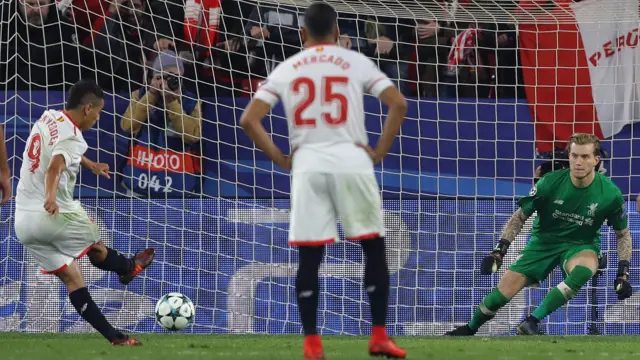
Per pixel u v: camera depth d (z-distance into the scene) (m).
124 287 29.34
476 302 30.56
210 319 29.66
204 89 31.58
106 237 29.77
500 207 31.03
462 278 30.58
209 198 30.34
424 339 25.12
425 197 31.12
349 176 14.38
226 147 30.97
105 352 17.84
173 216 30.03
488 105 31.88
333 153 14.40
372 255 15.07
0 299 28.80
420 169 31.41
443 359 16.58
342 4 31.36
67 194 20.23
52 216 20.09
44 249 20.44
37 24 31.91
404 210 30.75
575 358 17.56
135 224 29.91
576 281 25.62
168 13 31.41
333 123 14.49
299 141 14.62
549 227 26.73
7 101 30.39
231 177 30.78
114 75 30.45
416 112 31.78
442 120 31.75
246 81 32.00
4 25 31.61
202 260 29.91
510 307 30.38
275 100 14.80
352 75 14.68
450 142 31.64
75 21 31.42
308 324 14.66
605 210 25.98
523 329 26.03
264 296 29.98
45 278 28.86
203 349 19.03
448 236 30.75
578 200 26.09
